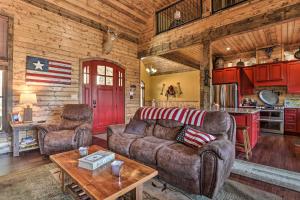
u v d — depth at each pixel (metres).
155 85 10.25
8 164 2.89
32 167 2.76
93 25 5.11
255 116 3.87
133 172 1.70
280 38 5.27
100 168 1.79
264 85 5.67
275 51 5.76
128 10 5.34
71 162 1.95
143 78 9.93
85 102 4.96
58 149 3.14
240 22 3.88
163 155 2.22
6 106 3.57
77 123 3.76
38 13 4.04
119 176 1.61
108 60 5.51
